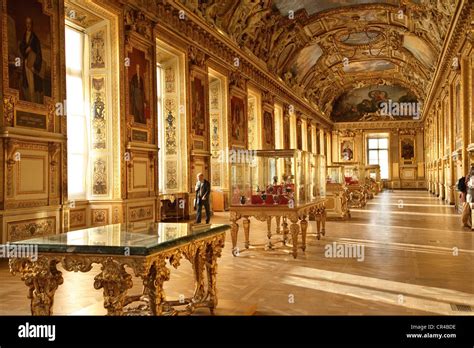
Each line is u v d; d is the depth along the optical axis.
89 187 13.08
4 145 9.27
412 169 49.25
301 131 37.16
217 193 20.56
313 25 27.23
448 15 19.23
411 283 7.08
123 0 13.20
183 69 17.20
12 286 6.95
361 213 19.34
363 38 30.89
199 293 5.43
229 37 21.03
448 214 18.44
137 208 13.69
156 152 14.91
